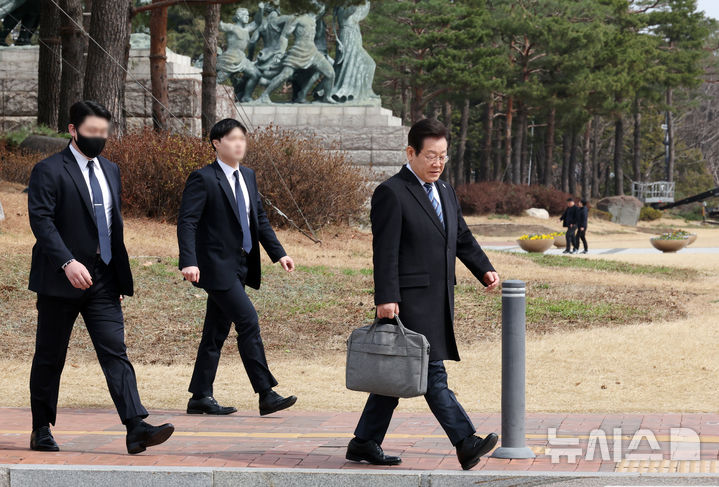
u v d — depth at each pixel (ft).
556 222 149.59
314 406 24.86
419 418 22.45
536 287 50.98
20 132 74.33
